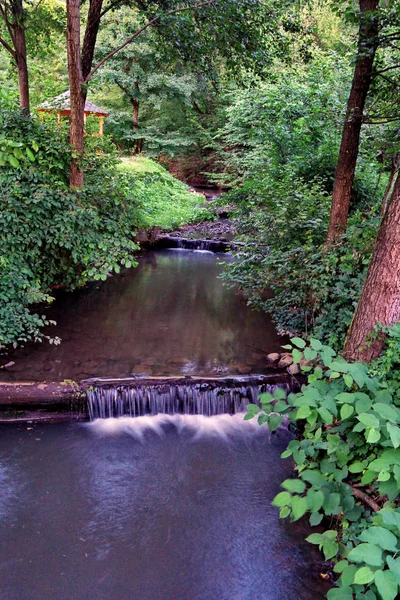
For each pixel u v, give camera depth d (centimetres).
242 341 684
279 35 852
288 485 289
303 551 352
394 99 655
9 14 964
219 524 375
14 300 645
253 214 782
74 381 523
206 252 1348
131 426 505
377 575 194
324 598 312
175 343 669
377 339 376
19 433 480
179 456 459
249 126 1576
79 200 707
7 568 325
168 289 959
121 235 743
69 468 432
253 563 339
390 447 284
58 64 1877
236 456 463
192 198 1750
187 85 1909
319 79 959
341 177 621
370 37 555
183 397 523
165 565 334
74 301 846
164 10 838
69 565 330
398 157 546
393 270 370
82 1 805
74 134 716
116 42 1728
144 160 1880
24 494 396
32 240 675
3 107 700
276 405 338
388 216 375
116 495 401
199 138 2150
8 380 526
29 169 665
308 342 625
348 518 305
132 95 1931
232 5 756
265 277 682
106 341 666
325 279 571
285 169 905
